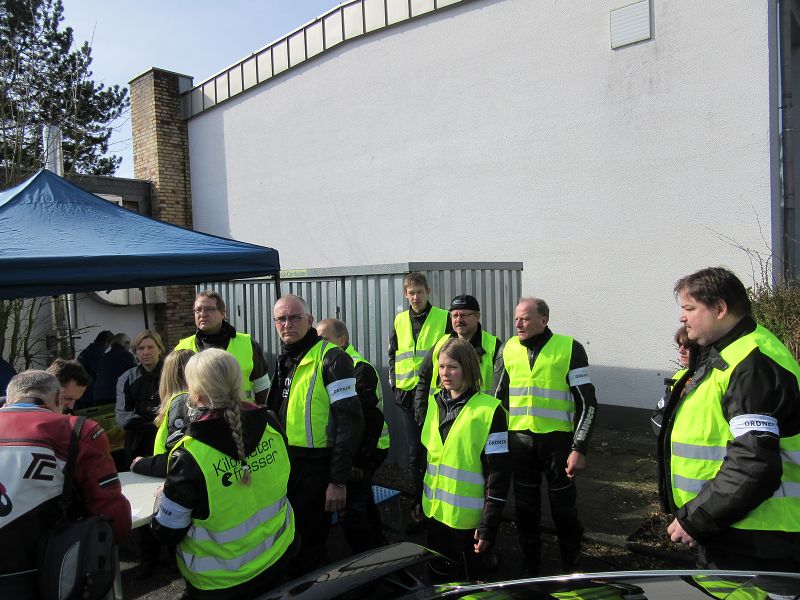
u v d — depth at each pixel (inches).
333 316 254.7
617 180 260.8
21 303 313.1
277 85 414.6
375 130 354.9
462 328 162.4
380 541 146.0
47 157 295.4
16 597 78.9
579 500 183.3
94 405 225.8
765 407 74.5
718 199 235.5
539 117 283.4
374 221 359.9
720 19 231.8
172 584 149.1
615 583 72.3
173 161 482.0
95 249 151.3
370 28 348.5
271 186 425.4
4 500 78.4
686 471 84.6
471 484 108.6
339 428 117.9
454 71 314.3
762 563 77.2
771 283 219.3
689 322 84.5
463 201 314.5
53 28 602.5
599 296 268.2
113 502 89.2
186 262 161.6
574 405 137.3
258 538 90.0
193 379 87.7
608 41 259.8
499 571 145.0
